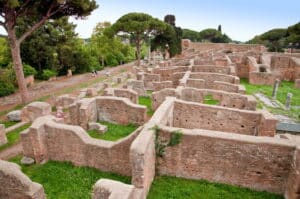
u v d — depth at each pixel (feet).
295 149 29.99
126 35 155.63
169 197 32.14
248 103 55.67
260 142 31.58
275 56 122.52
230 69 92.73
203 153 34.01
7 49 110.73
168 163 35.88
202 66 97.14
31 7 68.95
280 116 62.44
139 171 29.35
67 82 114.93
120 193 24.36
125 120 56.85
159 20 153.89
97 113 59.31
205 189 33.76
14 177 26.04
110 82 100.27
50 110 58.80
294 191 29.40
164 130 34.30
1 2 59.72
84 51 148.05
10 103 78.02
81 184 35.04
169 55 178.91
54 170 38.32
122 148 35.86
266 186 33.19
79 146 38.40
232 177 34.19
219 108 46.39
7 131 53.11
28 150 40.16
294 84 98.73
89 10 74.95
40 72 119.44
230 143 32.55
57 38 126.21
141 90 81.61
